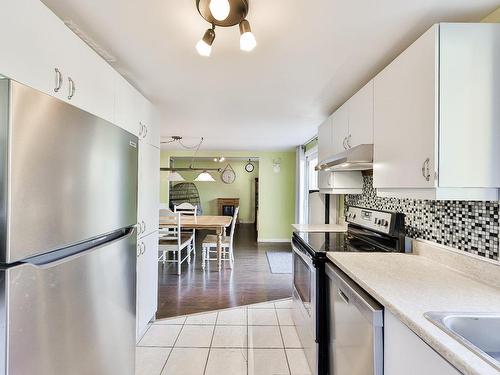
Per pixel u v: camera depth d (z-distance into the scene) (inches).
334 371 64.0
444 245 62.3
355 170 106.6
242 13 49.5
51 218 34.5
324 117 128.8
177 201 354.6
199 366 77.5
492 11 52.0
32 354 31.8
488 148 46.4
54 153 35.1
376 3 50.2
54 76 47.2
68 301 37.7
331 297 66.2
